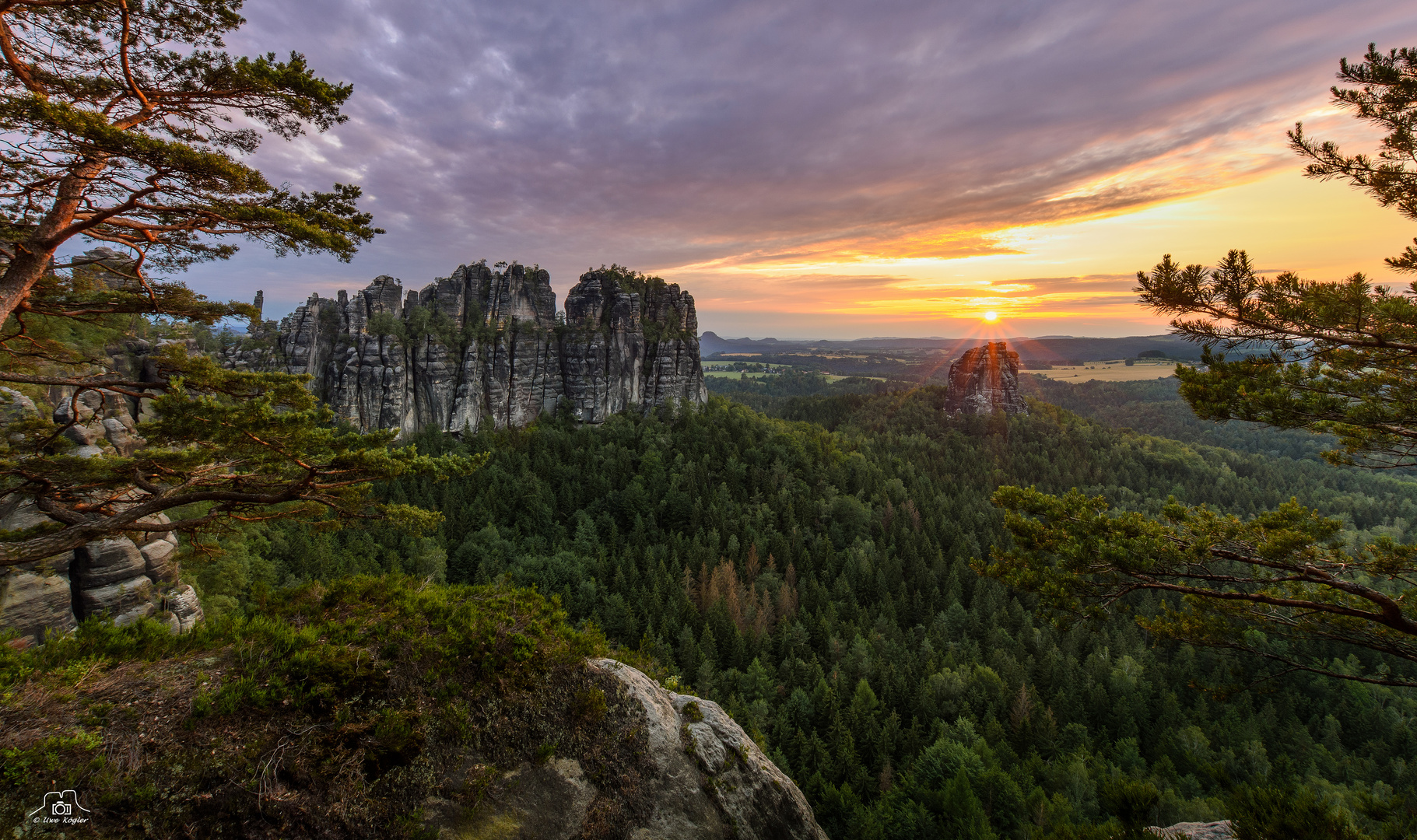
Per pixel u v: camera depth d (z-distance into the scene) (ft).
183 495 46.34
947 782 132.67
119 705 29.73
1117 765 160.76
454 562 228.43
